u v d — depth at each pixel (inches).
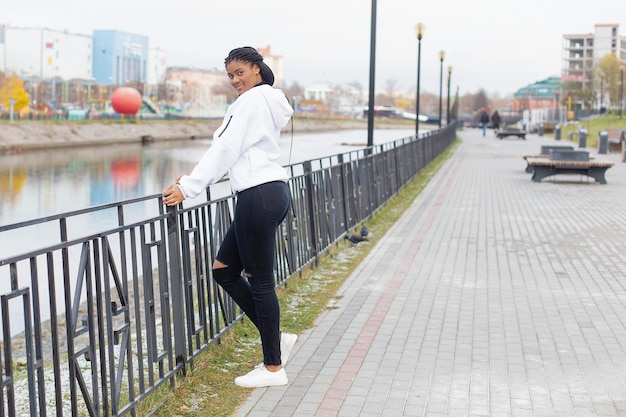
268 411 179.3
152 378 180.1
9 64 5162.4
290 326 253.0
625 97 3917.3
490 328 252.2
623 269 350.6
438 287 313.7
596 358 220.4
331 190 394.6
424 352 225.6
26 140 2267.5
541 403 185.2
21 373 268.5
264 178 179.8
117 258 444.8
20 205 965.8
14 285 130.6
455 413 178.7
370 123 622.2
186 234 201.2
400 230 470.3
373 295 299.4
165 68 6879.9
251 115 176.9
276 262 289.0
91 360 154.3
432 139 1138.7
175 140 3031.5
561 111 3609.7
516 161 1162.0
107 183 1263.5
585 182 805.2
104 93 4731.8
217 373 204.5
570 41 6171.3
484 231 466.0
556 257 380.8
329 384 197.9
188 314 201.6
